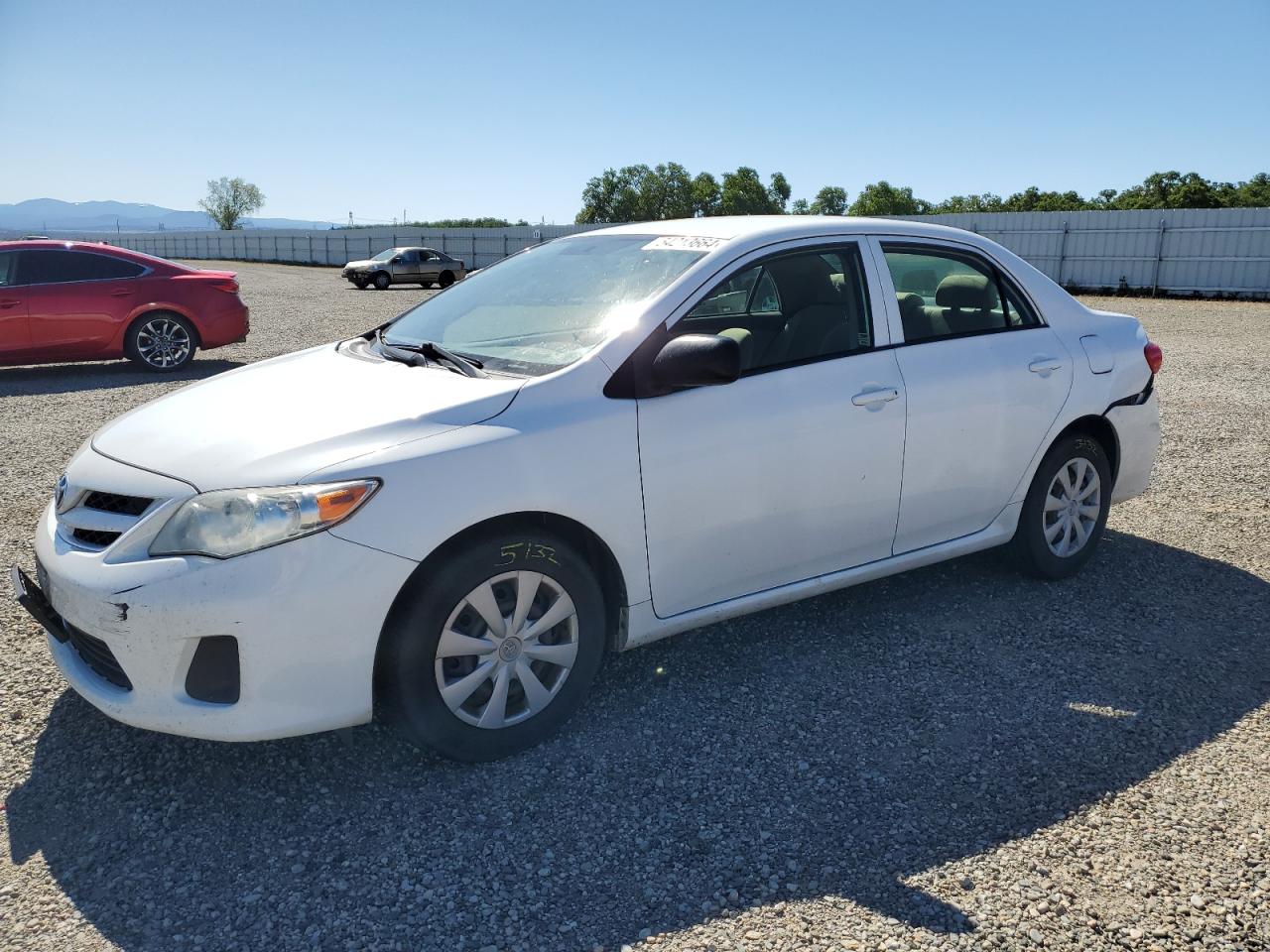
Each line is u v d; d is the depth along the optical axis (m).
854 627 3.92
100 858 2.50
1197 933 2.24
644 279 3.36
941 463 3.75
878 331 3.64
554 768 2.92
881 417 3.53
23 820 2.65
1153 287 27.70
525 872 2.46
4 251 9.68
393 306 20.41
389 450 2.66
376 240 46.56
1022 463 4.04
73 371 10.56
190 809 2.71
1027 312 4.16
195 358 11.59
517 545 2.81
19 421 7.80
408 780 2.85
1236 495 5.84
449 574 2.70
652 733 3.12
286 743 3.04
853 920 2.28
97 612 2.56
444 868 2.47
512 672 2.92
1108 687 3.43
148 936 2.23
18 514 5.30
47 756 2.96
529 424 2.84
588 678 3.06
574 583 2.95
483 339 3.41
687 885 2.41
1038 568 4.29
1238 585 4.39
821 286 3.58
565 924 2.27
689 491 3.12
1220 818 2.68
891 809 2.72
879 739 3.09
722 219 3.86
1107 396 4.27
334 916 2.30
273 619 2.49
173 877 2.43
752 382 3.29
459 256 43.38
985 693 3.39
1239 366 11.60
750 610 3.44
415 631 2.69
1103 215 28.33
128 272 10.23
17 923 2.26
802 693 3.38
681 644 3.77
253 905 2.33
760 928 2.26
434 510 2.64
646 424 3.03
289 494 2.51
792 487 3.35
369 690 2.65
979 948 2.19
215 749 3.00
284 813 2.69
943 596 4.24
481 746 2.87
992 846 2.56
